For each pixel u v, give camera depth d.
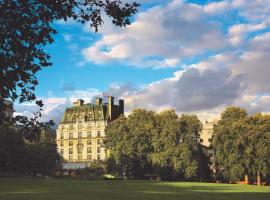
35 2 14.08
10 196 50.09
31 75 14.34
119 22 15.09
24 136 14.61
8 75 13.73
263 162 111.56
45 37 14.19
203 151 132.62
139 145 136.12
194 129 130.00
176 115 139.88
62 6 14.31
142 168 138.50
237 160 115.06
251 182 130.50
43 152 133.88
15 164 121.31
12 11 13.70
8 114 14.36
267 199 52.81
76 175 145.88
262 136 113.06
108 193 59.12
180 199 50.84
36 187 72.25
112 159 141.25
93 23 14.98
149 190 69.81
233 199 52.44
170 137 127.75
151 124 138.25
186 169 124.56
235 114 127.25
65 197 49.62
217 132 120.69
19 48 13.88
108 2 14.88
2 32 13.68
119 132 140.00
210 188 82.19
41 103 14.66
